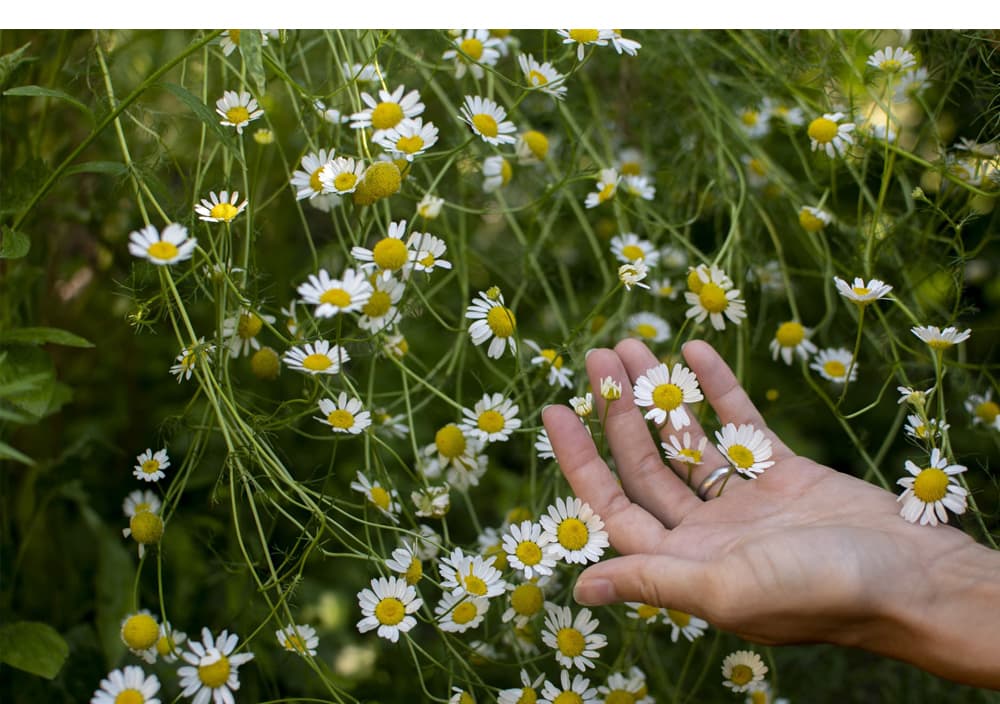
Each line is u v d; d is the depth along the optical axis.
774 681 0.84
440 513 0.83
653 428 0.92
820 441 1.04
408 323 0.91
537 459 0.93
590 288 1.04
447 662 0.85
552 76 0.86
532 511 0.86
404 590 0.77
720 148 0.97
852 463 1.03
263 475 0.80
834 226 0.98
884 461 1.02
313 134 0.86
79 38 0.90
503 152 0.98
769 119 1.02
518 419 0.87
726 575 0.73
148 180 0.81
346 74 0.84
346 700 0.89
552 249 1.00
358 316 0.86
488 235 1.05
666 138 1.04
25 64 0.87
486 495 0.99
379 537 0.80
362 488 0.81
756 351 1.01
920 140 0.95
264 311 0.87
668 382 0.79
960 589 0.73
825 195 0.93
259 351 0.82
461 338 0.89
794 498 0.78
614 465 0.87
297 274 0.96
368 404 0.83
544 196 0.91
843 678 0.96
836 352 0.92
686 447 0.79
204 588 0.93
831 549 0.72
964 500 0.75
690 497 0.80
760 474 0.80
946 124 0.98
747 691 0.85
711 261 0.96
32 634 0.82
